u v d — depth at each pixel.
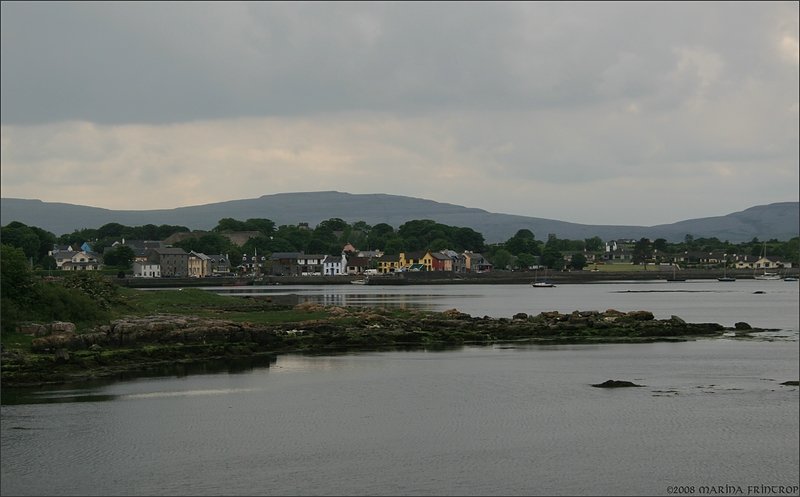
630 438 51.31
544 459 47.00
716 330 111.38
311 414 56.94
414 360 82.75
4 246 85.31
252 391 64.81
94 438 50.28
